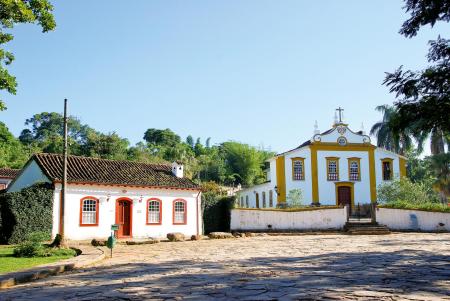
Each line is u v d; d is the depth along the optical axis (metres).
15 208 23.64
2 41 18.03
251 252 17.28
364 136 43.53
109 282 10.01
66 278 11.16
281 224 32.16
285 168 41.62
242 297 7.51
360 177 42.72
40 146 81.56
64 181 20.27
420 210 30.89
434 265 11.60
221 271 11.44
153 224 30.14
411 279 9.15
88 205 27.34
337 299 7.06
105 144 66.38
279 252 16.97
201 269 12.04
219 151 108.94
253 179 85.06
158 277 10.60
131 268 12.84
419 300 6.85
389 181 43.00
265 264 12.84
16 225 23.55
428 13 9.56
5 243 23.58
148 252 18.55
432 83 9.45
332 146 42.66
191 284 9.26
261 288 8.41
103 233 27.66
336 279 9.38
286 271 11.04
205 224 33.59
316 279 9.45
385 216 31.91
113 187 28.48
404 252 15.65
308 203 41.25
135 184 29.17
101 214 27.77
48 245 19.88
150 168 33.56
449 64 9.51
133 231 29.05
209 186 48.28
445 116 9.52
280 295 7.57
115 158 64.88
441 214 30.19
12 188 31.84
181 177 33.72
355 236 26.78
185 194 32.16
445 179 42.56
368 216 38.22
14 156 68.56
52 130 109.88
